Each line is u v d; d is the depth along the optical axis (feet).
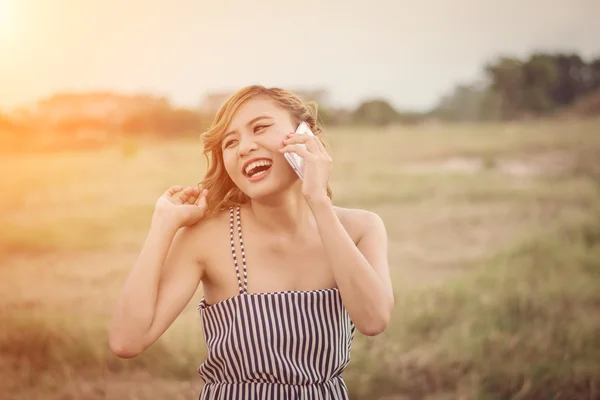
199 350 12.10
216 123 4.65
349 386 10.84
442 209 20.81
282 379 4.30
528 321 12.96
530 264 16.21
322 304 4.42
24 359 11.85
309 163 4.40
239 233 4.64
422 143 26.03
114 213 19.74
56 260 16.99
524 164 24.99
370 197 22.24
